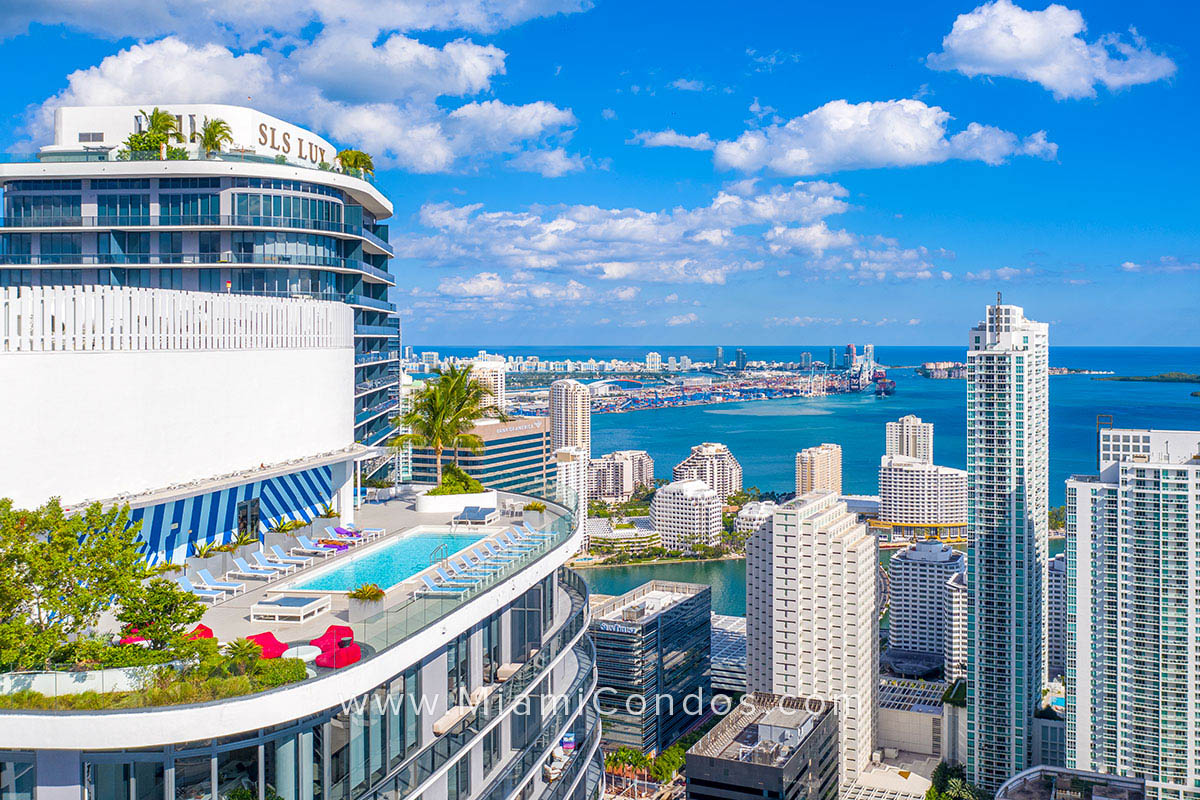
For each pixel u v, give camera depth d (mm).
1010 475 193750
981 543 195875
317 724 34812
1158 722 158750
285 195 97562
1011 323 196875
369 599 42812
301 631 42281
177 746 32125
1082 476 170000
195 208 96500
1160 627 157000
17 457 44125
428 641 38438
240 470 57562
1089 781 146875
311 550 55688
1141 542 157375
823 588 196625
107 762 32188
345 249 106875
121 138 103250
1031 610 198250
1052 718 199875
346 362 71125
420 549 57094
